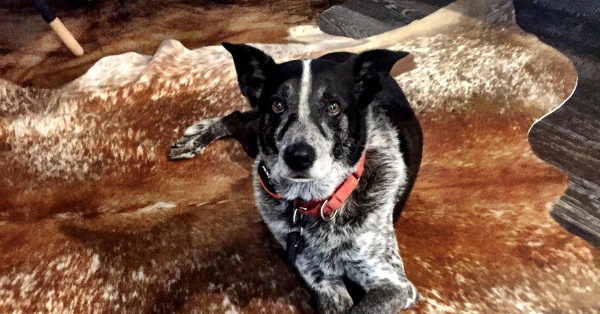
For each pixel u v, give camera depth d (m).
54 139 0.77
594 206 0.65
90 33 1.11
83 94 0.82
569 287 0.57
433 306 0.56
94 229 0.67
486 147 0.72
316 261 0.59
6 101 0.82
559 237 0.62
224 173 0.73
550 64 0.78
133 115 0.79
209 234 0.65
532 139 0.72
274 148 0.56
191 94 0.80
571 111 0.75
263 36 1.00
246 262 0.62
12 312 0.59
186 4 1.16
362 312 0.52
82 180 0.73
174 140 0.77
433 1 1.01
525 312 0.55
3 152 0.75
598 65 0.80
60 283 0.61
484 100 0.75
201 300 0.58
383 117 0.63
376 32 0.95
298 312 0.57
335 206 0.56
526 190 0.68
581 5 0.90
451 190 0.68
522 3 0.90
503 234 0.63
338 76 0.54
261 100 0.57
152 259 0.63
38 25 1.15
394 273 0.56
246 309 0.57
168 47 0.85
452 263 0.60
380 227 0.58
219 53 0.86
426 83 0.76
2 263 0.64
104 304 0.59
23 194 0.72
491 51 0.80
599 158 0.70
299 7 1.08
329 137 0.53
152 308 0.58
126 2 1.19
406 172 0.63
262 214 0.63
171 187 0.72
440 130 0.73
